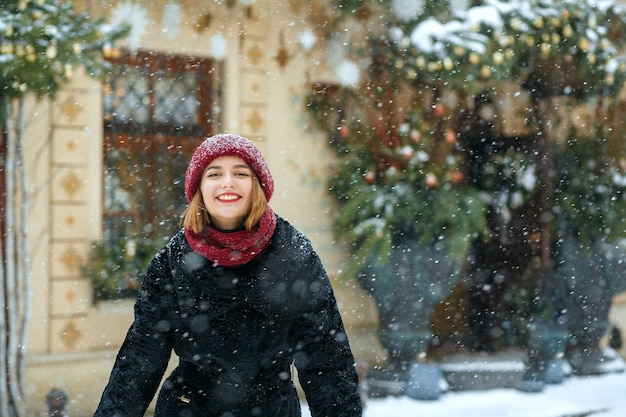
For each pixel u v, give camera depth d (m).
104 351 7.10
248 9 7.88
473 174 9.04
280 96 8.05
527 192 8.88
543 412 7.56
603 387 8.65
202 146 2.23
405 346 7.77
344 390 2.31
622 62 8.48
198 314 2.26
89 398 6.96
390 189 7.79
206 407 2.42
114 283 7.11
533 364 8.51
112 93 7.36
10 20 6.07
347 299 8.20
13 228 6.63
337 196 8.17
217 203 2.18
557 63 8.33
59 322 6.94
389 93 8.18
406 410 7.41
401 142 7.99
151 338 2.29
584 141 8.98
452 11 7.91
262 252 2.24
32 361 6.71
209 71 7.81
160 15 7.48
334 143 8.23
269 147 7.98
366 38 8.26
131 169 7.46
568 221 8.95
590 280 8.91
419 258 7.71
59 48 6.20
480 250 9.40
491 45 7.59
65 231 7.00
